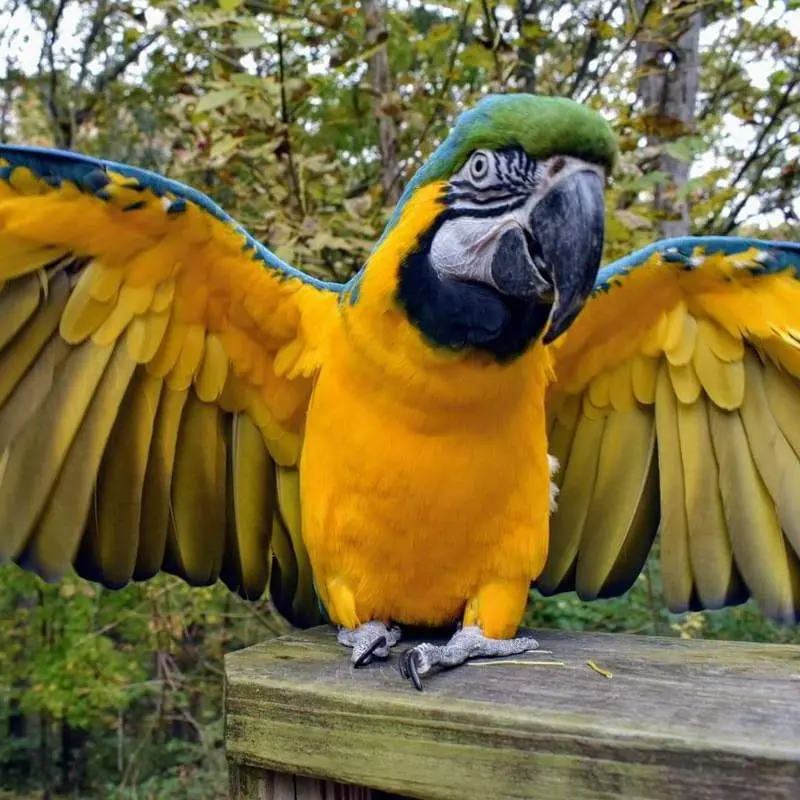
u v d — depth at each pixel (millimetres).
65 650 1854
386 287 473
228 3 827
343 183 1198
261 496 590
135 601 1812
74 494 529
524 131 459
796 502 543
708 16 1184
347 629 503
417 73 1326
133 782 1901
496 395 473
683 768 353
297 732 425
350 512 491
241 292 528
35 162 473
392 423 478
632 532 591
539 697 405
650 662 455
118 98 1809
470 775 388
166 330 538
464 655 464
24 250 498
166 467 559
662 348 559
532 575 502
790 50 1158
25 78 1959
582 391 588
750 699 396
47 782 2498
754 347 545
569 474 603
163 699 1871
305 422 561
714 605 561
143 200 488
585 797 367
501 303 466
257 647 499
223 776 1778
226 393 565
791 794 338
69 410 524
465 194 471
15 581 1882
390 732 405
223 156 952
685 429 569
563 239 454
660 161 1097
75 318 520
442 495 481
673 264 521
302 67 1009
